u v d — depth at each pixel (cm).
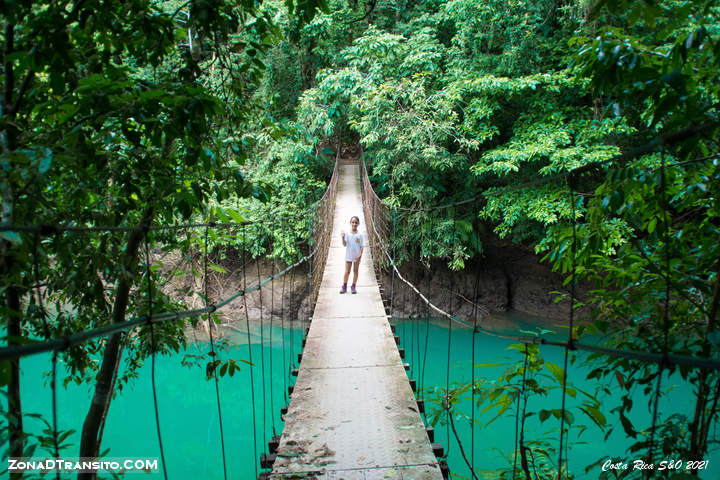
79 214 181
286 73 1086
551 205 762
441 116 884
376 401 262
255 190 197
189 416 721
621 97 140
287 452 212
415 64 923
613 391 625
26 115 167
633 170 135
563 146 818
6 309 115
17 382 131
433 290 1143
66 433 130
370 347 350
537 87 865
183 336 259
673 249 154
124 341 217
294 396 270
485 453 556
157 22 165
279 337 1000
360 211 1012
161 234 241
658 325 150
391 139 916
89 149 147
